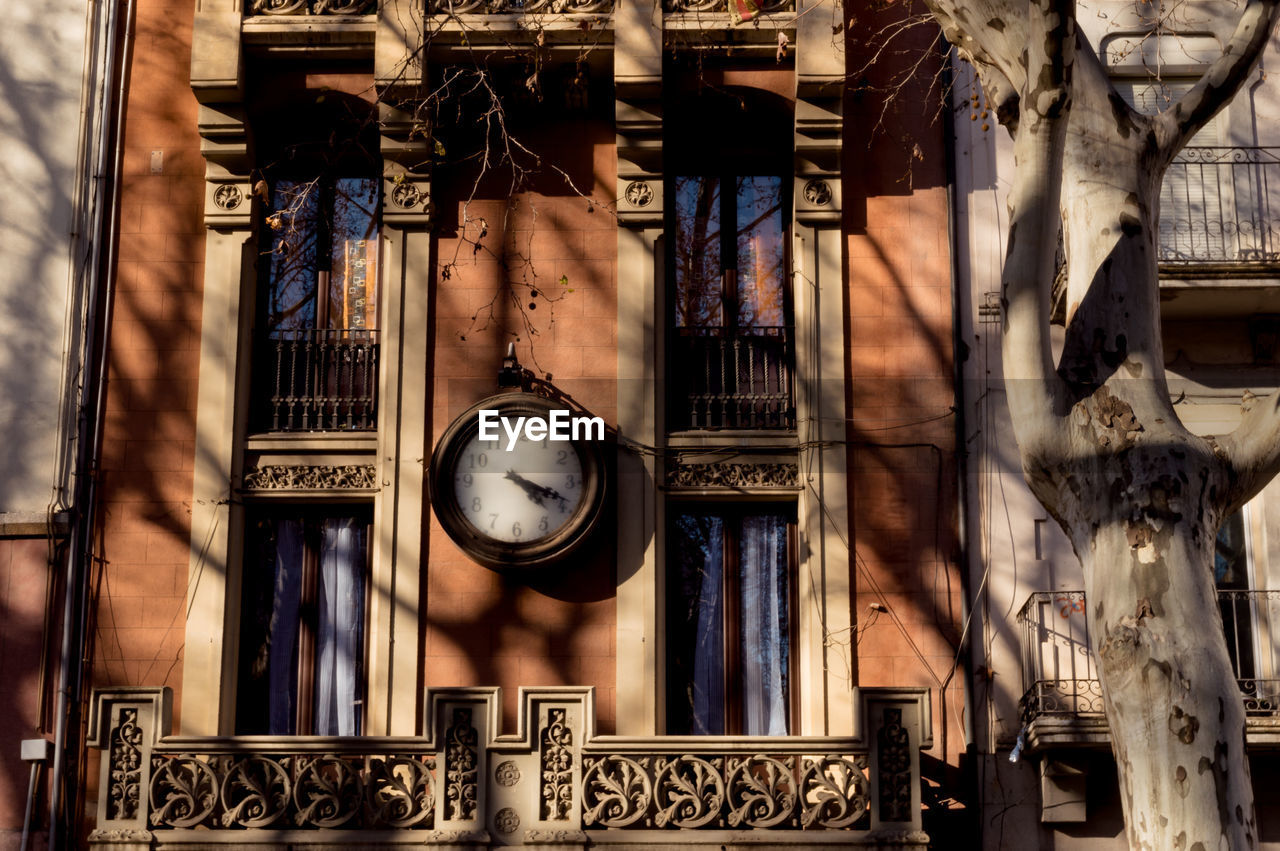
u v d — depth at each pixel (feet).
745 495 45.60
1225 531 45.19
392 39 46.26
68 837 42.42
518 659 43.96
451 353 46.19
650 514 44.86
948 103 47.70
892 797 39.52
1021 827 41.96
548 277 46.78
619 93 46.44
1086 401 30.60
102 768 40.01
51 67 47.98
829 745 39.73
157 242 47.01
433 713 40.19
